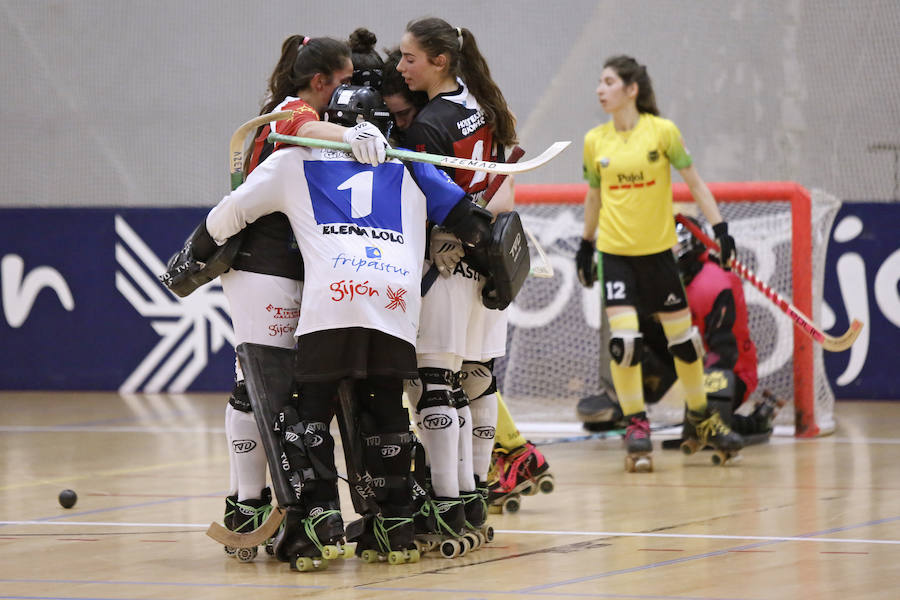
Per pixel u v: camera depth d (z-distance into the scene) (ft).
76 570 36.09
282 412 35.86
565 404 82.84
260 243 36.73
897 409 83.56
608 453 66.18
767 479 55.01
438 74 39.40
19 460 63.16
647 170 60.75
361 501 36.73
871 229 87.86
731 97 99.76
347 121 37.29
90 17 106.01
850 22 97.40
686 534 41.16
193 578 34.91
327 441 35.91
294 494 35.35
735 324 66.74
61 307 100.12
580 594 31.96
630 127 61.82
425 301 37.83
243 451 37.55
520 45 102.68
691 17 100.17
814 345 72.33
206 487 53.42
